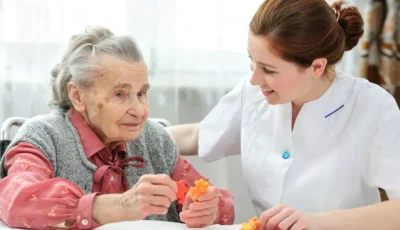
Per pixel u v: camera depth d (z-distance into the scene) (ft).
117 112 4.65
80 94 4.74
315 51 4.43
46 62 6.72
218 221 5.04
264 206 5.20
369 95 4.94
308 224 4.02
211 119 5.73
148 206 3.81
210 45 7.19
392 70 7.45
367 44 7.39
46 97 6.74
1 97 6.55
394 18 7.36
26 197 3.87
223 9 7.18
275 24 4.35
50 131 4.70
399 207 4.31
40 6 6.63
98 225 3.93
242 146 5.35
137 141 5.24
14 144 4.55
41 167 4.35
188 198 4.64
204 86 7.24
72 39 4.89
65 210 3.85
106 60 4.64
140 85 4.71
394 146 4.64
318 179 4.88
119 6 6.88
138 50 4.80
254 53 4.48
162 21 7.00
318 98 4.95
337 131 4.92
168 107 7.13
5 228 3.90
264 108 5.33
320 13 4.45
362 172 4.85
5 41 6.61
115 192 4.86
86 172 4.73
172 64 7.07
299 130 4.99
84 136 4.81
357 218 4.20
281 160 5.03
